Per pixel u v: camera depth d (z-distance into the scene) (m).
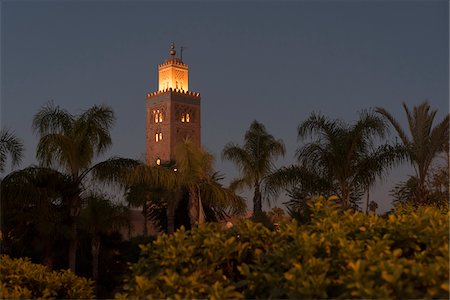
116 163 21.11
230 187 28.34
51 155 19.91
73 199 20.61
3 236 20.61
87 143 20.47
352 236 3.96
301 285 3.13
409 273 3.04
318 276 3.20
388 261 3.06
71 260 20.92
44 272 6.11
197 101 112.12
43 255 20.86
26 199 18.56
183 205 30.70
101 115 20.78
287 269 3.58
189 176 23.98
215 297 3.32
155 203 30.72
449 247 3.29
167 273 3.66
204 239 4.01
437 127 20.56
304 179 21.45
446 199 19.92
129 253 28.03
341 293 3.19
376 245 3.38
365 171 21.11
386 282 2.98
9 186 18.25
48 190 19.42
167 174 22.97
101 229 24.78
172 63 113.50
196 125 111.38
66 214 20.47
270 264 3.64
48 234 19.89
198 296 3.50
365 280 2.99
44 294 5.43
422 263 3.38
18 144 18.55
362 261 3.12
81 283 6.06
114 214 25.25
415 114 21.12
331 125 21.53
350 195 21.80
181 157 24.14
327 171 21.55
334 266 3.37
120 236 28.31
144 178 22.25
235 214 25.55
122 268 27.50
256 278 3.51
